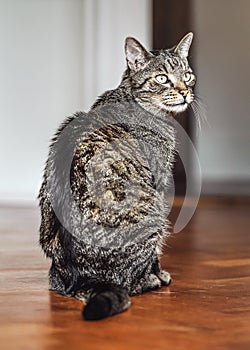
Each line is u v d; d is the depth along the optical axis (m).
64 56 5.28
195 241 3.50
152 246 2.21
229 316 1.95
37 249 3.12
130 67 2.46
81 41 5.30
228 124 7.88
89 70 5.29
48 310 1.98
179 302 2.11
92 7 5.25
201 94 7.77
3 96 5.24
